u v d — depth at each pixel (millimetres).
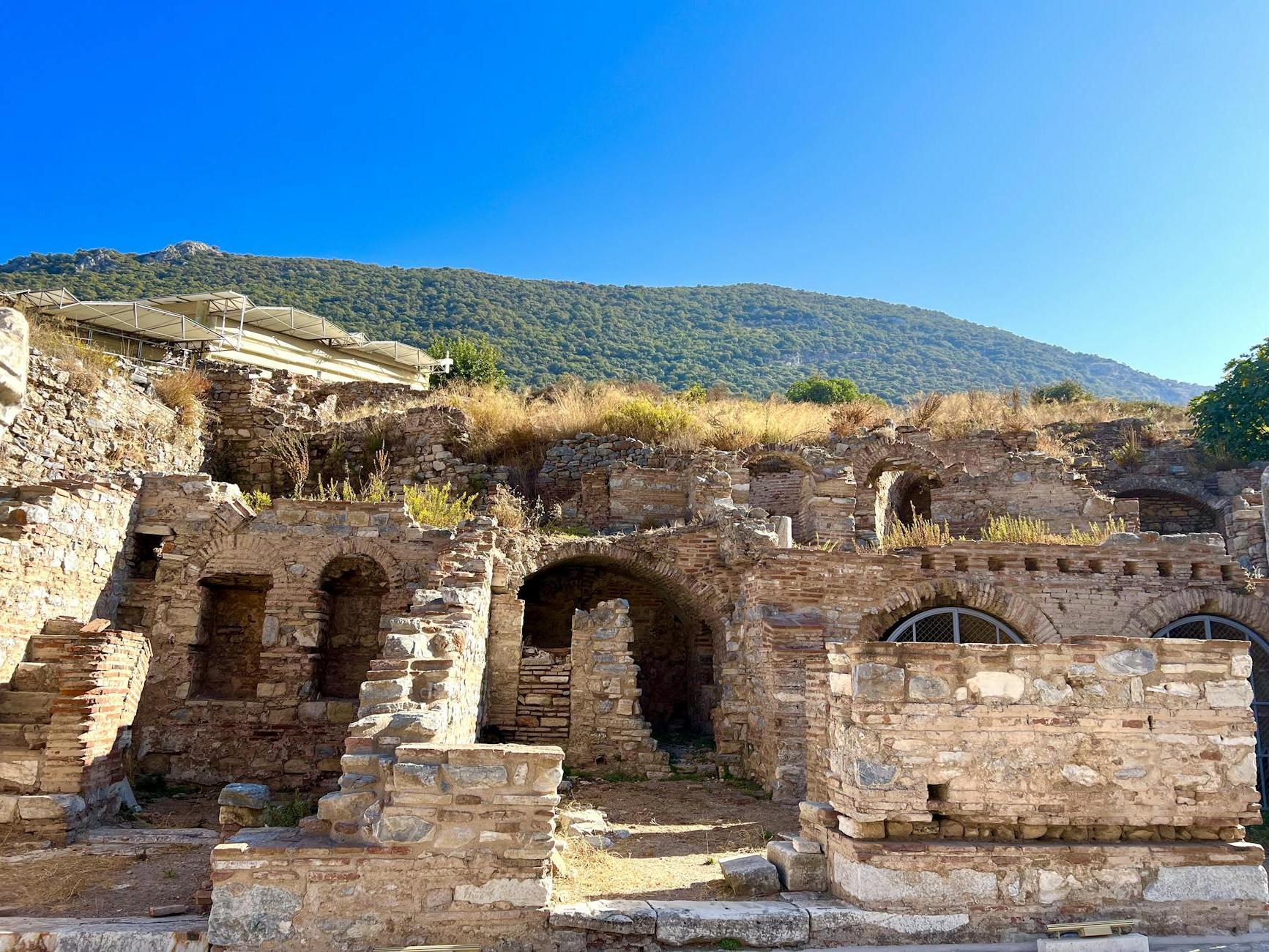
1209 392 29484
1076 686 7273
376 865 6574
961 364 132125
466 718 11273
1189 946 6715
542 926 6621
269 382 26344
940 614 14969
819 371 116438
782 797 12156
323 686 15070
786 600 14344
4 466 16141
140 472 15773
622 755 14094
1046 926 6777
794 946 6605
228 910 6418
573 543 16281
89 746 10211
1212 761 7266
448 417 24625
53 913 7340
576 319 114688
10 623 11602
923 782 7082
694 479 19953
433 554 15164
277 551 15000
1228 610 14859
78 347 19531
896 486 26531
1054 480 23156
